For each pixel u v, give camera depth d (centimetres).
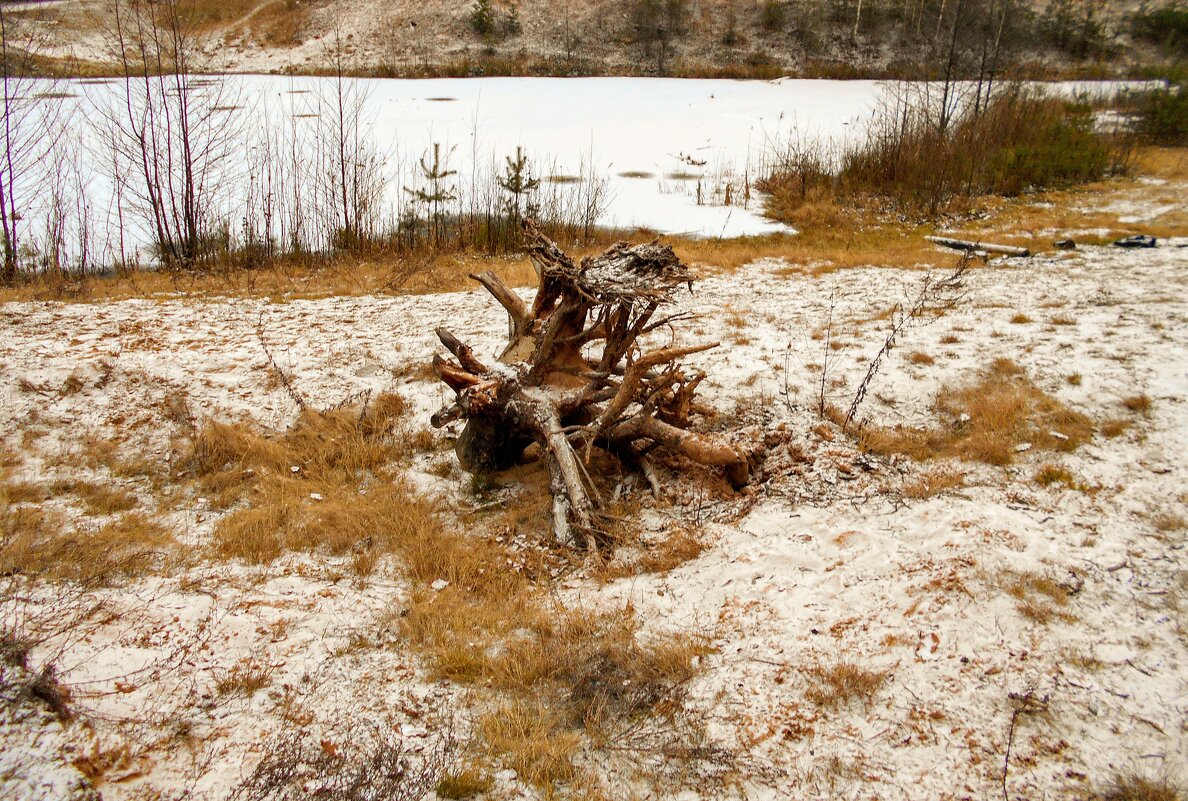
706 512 620
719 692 455
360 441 731
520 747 418
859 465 660
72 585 532
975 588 515
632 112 2858
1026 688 447
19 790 384
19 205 1725
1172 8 3625
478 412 647
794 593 525
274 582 551
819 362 845
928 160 1864
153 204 1553
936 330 923
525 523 621
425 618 514
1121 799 388
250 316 1078
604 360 676
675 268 676
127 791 394
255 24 3984
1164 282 1059
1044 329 901
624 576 561
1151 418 696
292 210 1764
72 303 1152
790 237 1582
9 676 442
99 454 716
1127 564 533
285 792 396
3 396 783
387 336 981
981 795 393
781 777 405
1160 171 1933
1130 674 454
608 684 462
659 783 402
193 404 795
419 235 1600
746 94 3155
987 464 657
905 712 438
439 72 3584
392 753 416
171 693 449
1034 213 1636
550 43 3859
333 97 2938
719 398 772
